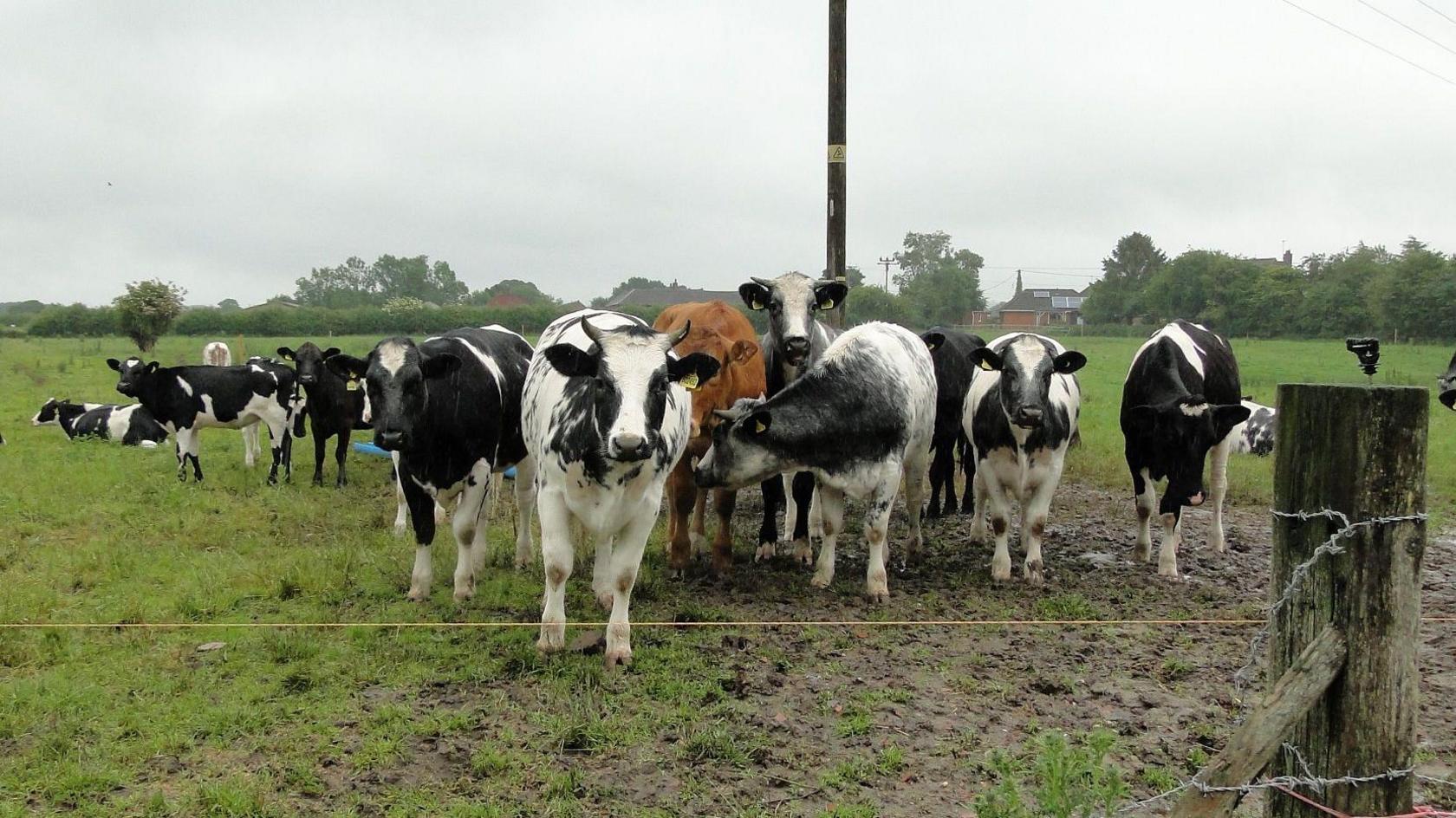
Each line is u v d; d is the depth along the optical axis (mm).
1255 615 7281
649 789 4598
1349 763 2875
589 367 5824
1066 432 8094
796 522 9492
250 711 5305
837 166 13102
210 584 7500
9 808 4367
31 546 8859
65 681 5668
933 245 100125
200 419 12438
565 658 6172
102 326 69000
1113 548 9617
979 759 4926
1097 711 5520
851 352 7676
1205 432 8125
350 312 65938
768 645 6500
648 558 8633
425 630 6648
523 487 8344
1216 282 73375
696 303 9516
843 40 12914
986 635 6773
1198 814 2895
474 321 62219
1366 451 2777
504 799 4492
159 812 4348
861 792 4582
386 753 4879
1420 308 58125
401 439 6672
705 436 8102
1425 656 6406
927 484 13031
